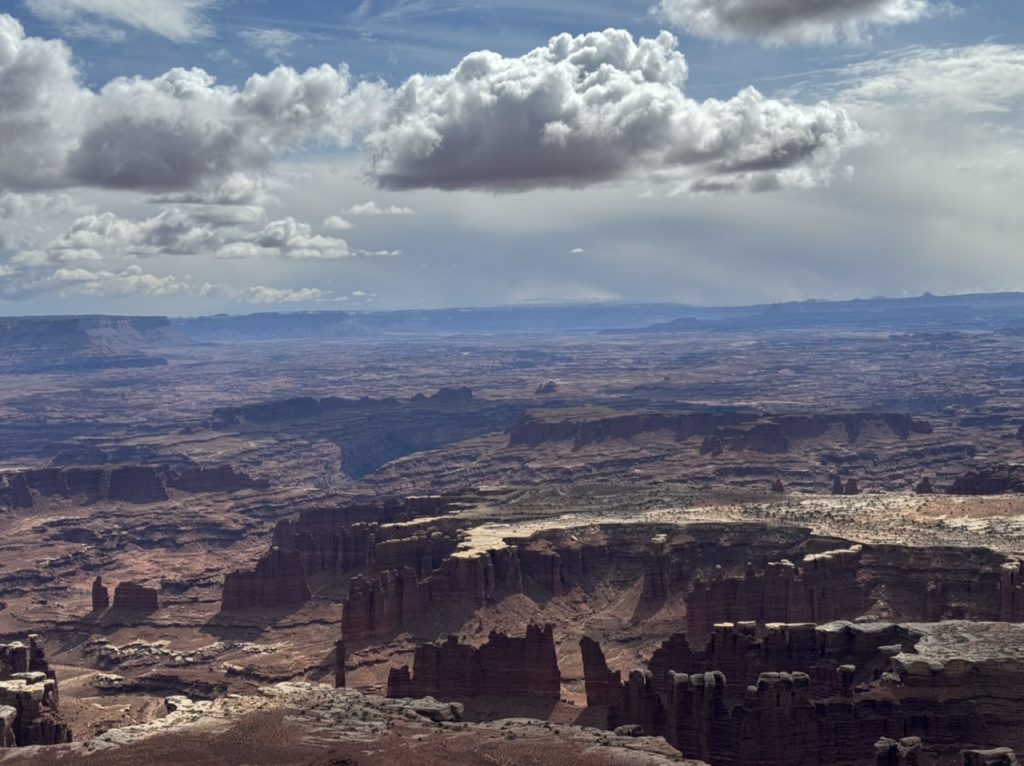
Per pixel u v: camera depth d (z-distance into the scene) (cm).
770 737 18600
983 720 18588
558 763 17400
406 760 17712
